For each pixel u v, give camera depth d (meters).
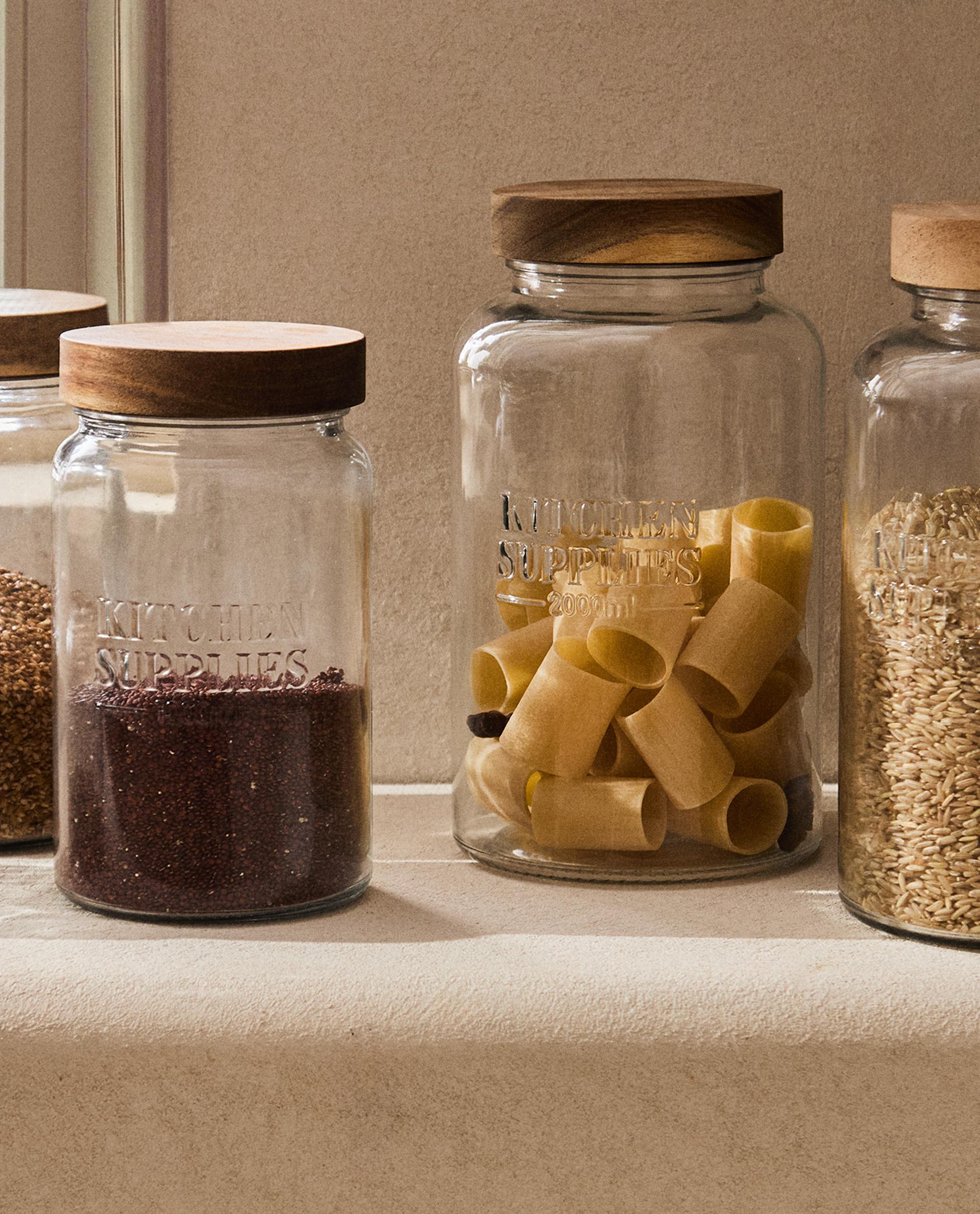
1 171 1.06
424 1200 0.76
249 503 0.84
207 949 0.81
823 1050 0.75
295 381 0.79
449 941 0.82
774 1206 0.76
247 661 0.84
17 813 0.95
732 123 1.03
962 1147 0.75
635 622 0.87
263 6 1.02
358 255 1.05
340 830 0.87
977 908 0.81
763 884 0.92
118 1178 0.76
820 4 1.02
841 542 0.97
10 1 1.04
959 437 0.81
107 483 0.84
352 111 1.03
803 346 0.93
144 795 0.83
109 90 1.04
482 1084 0.75
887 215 1.04
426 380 1.06
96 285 1.08
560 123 1.03
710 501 0.92
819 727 0.97
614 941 0.82
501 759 0.91
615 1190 0.76
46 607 0.96
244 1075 0.75
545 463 0.92
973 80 1.02
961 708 0.80
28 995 0.76
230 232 1.05
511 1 1.02
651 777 0.90
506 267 0.98
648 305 0.91
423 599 1.10
